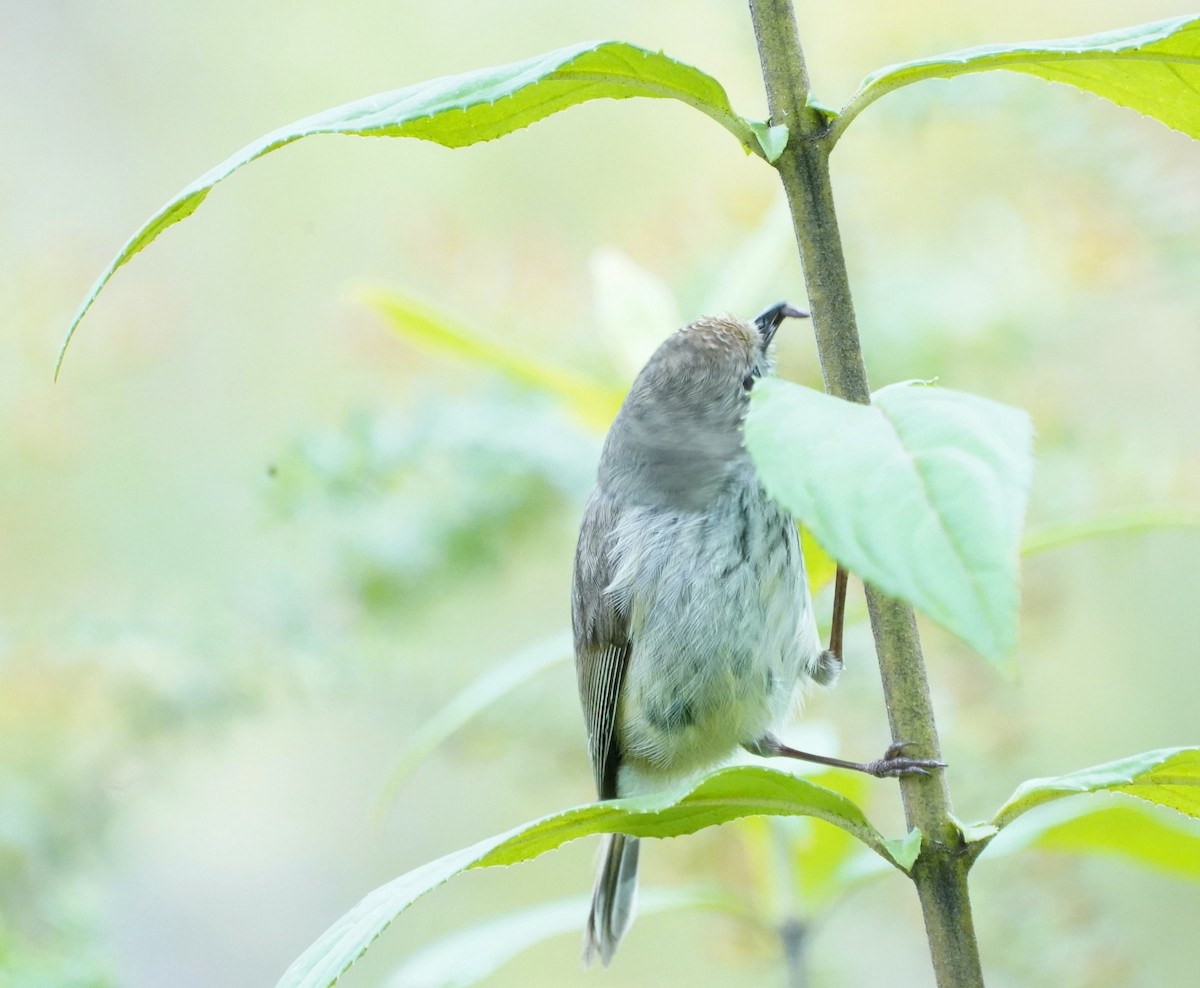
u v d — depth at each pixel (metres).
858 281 10.31
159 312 13.02
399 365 11.04
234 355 16.92
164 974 14.45
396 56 18.48
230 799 15.11
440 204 15.80
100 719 9.74
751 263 8.34
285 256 17.47
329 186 17.66
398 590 10.34
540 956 14.52
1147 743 12.66
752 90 11.65
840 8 11.22
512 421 10.11
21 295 12.47
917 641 4.14
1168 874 6.62
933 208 10.97
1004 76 9.59
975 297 10.01
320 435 10.20
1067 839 6.43
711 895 7.96
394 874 15.36
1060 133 9.69
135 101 18.61
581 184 16.67
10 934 7.32
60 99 18.47
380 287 8.38
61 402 12.59
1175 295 10.16
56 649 9.70
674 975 14.05
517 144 16.81
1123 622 12.98
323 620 10.36
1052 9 12.18
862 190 10.82
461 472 10.17
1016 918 8.65
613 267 8.83
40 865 9.28
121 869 11.24
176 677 9.74
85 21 18.67
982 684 9.54
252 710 9.98
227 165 3.86
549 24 17.92
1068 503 9.50
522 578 13.98
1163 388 11.27
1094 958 8.60
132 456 14.26
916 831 4.04
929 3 11.11
